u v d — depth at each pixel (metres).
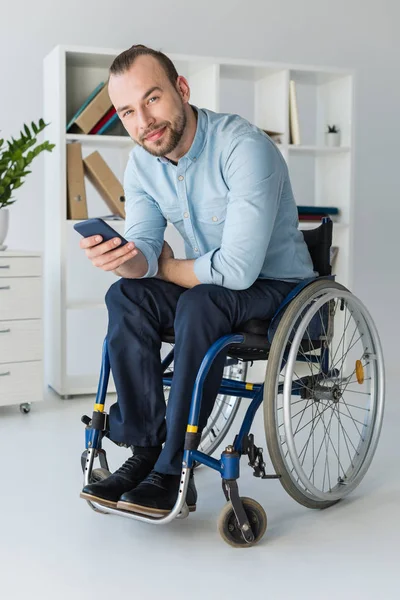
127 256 1.87
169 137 1.93
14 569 1.75
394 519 2.08
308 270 2.13
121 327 1.92
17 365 3.26
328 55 4.38
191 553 1.85
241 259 1.91
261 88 3.94
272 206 1.94
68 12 3.88
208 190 2.01
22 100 3.84
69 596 1.62
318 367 2.21
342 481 2.23
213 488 2.32
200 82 3.78
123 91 1.91
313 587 1.67
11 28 3.80
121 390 1.92
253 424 3.16
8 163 3.31
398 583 1.70
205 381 1.84
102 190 3.65
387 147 4.52
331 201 4.05
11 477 2.42
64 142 3.47
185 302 1.85
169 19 4.06
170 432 1.82
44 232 3.93
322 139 4.11
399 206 4.56
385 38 4.48
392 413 3.29
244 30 4.21
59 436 2.92
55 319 3.63
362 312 2.17
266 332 1.97
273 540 1.93
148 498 1.79
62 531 1.98
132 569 1.76
